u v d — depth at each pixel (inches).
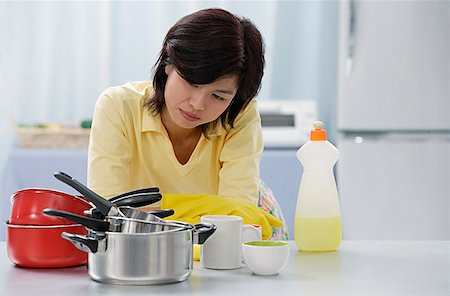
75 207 61.4
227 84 69.6
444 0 145.3
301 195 69.8
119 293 50.8
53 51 164.6
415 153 147.4
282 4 165.9
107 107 79.7
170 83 72.1
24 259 59.7
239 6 164.7
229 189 81.2
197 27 67.6
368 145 147.8
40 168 142.8
